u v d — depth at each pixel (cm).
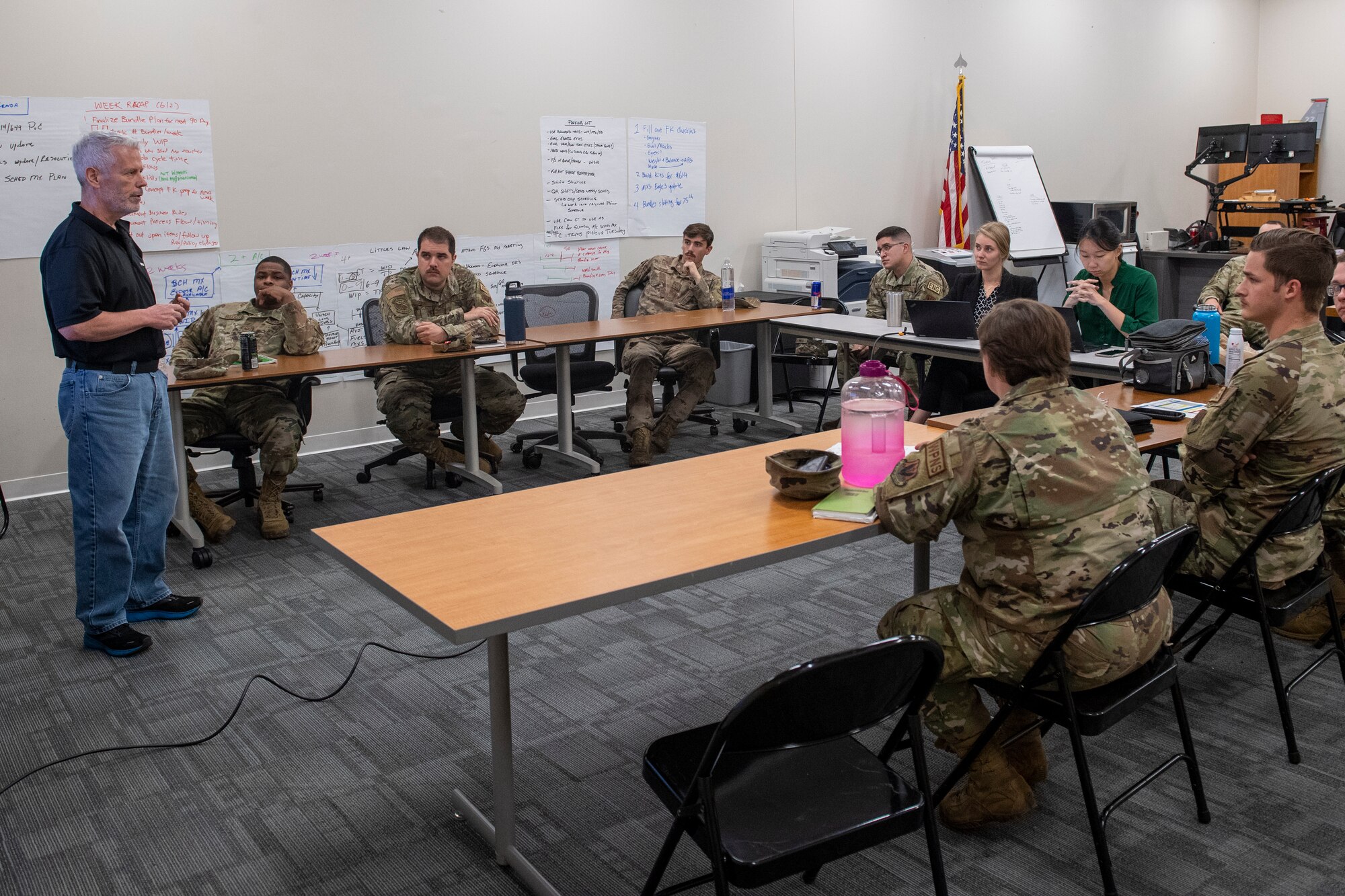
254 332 440
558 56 609
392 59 557
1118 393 340
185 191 510
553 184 620
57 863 218
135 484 326
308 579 379
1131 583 185
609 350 646
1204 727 260
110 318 292
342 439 576
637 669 303
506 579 193
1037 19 823
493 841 220
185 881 212
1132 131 909
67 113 479
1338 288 318
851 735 179
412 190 575
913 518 197
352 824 230
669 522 225
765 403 590
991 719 225
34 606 360
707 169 679
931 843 169
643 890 174
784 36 696
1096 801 200
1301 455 242
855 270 675
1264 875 204
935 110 781
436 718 277
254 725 275
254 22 517
